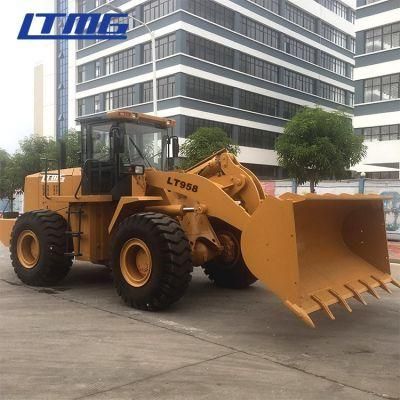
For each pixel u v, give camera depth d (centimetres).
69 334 575
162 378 446
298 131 2152
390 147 3391
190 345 540
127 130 801
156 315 664
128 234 693
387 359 506
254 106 4569
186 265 667
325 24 5569
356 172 3338
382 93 3462
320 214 643
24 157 3288
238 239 802
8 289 828
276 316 667
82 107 4766
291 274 539
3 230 1003
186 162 2247
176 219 730
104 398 404
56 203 891
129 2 4178
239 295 792
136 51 4150
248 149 4484
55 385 428
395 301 772
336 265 658
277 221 554
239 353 516
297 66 5106
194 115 3881
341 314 683
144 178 770
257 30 4631
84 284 870
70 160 1848
